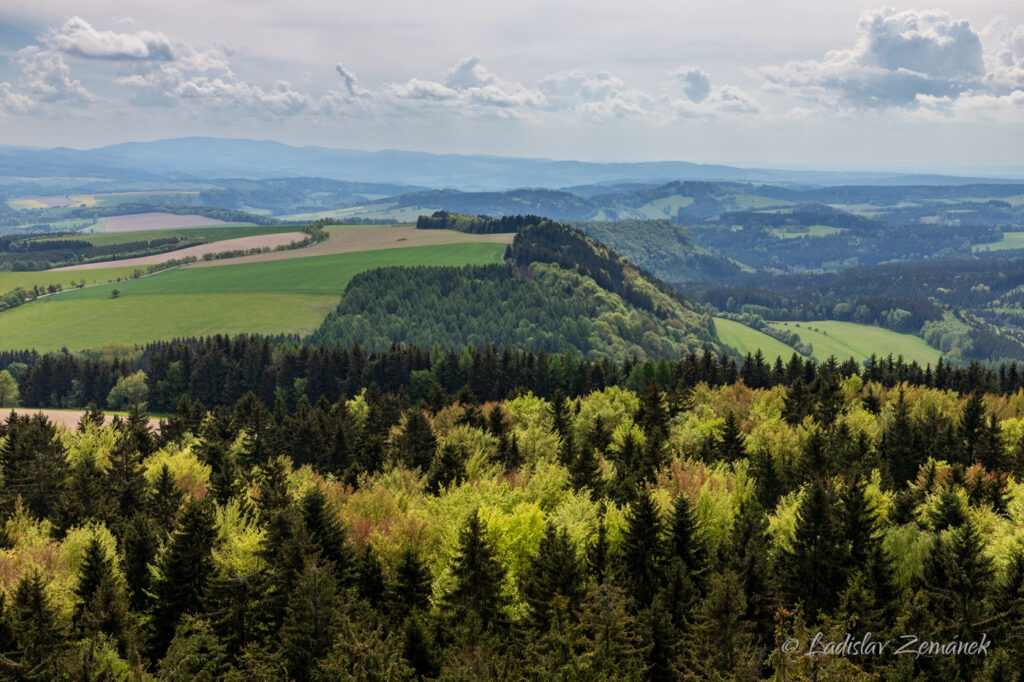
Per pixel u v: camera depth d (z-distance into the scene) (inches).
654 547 2023.9
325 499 2321.6
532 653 1663.4
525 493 2743.6
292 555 1940.2
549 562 1900.8
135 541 2128.4
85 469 2908.5
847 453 3221.0
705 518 2313.0
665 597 1824.6
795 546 1919.3
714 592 1604.3
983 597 1691.7
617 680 1558.8
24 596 1726.1
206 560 2014.0
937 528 2121.1
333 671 1614.2
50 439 3914.9
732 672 1499.8
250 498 2795.3
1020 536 1920.5
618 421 4284.0
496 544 2127.2
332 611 1744.6
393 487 3093.0
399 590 2012.8
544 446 3914.9
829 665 1429.6
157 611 1927.9
